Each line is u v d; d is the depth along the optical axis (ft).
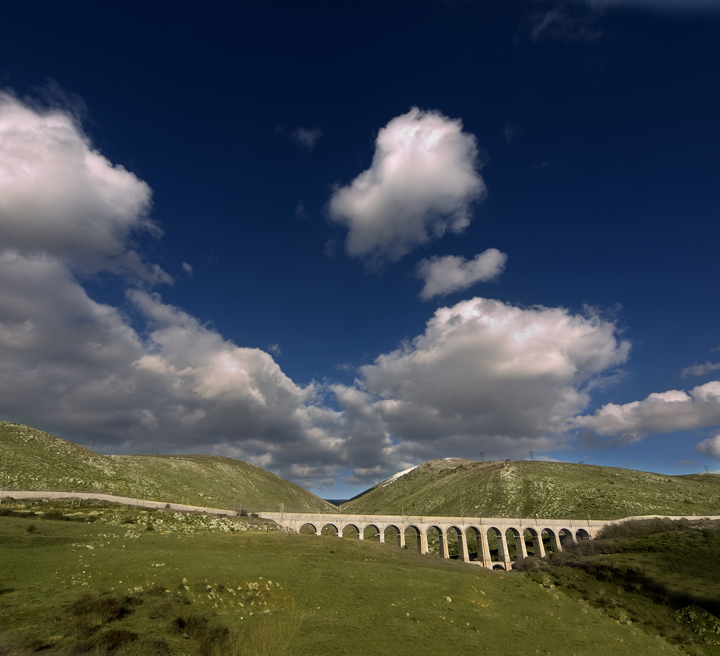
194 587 142.92
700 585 219.00
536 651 141.18
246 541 221.46
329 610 144.97
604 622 192.65
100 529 213.46
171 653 103.09
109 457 515.91
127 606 121.39
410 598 165.37
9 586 128.16
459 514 539.29
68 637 101.81
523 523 381.40
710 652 171.32
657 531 347.36
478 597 185.37
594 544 322.14
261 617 132.36
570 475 604.49
